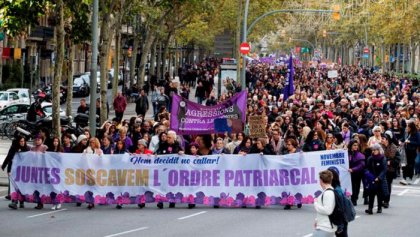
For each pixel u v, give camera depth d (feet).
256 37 371.15
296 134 97.14
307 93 187.42
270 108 137.69
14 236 60.54
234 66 184.03
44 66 257.14
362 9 395.34
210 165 76.23
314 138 81.61
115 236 60.75
